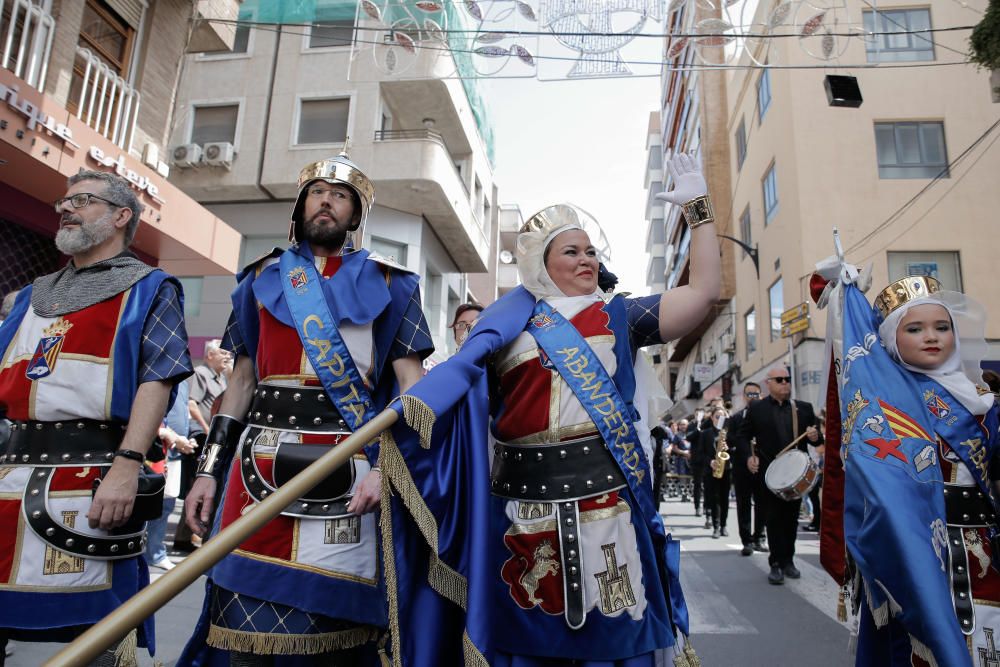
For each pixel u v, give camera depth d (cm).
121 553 235
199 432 662
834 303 316
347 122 1678
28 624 217
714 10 749
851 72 1630
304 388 229
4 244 802
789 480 555
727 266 2466
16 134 693
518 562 218
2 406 238
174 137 1711
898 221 1579
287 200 1720
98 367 238
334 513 218
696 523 1134
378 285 249
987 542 252
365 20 934
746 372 2252
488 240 2398
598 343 235
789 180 1688
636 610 211
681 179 250
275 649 204
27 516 223
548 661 213
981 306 281
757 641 430
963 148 1586
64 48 804
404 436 207
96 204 254
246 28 1752
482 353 222
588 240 252
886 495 240
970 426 262
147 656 364
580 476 220
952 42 1606
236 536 149
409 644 209
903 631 254
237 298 254
